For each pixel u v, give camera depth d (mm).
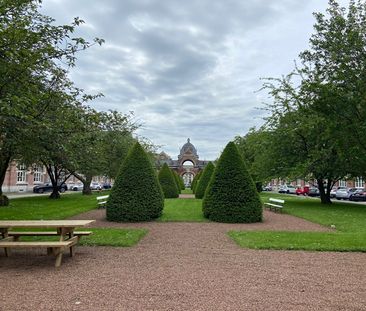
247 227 12016
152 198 13734
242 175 13766
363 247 8047
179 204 21625
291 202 25734
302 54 19031
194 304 4402
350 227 12062
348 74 11977
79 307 4258
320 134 20094
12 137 9664
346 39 12352
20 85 8227
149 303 4418
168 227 11828
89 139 11625
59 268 6230
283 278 5625
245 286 5176
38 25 9133
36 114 8898
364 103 11859
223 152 14359
